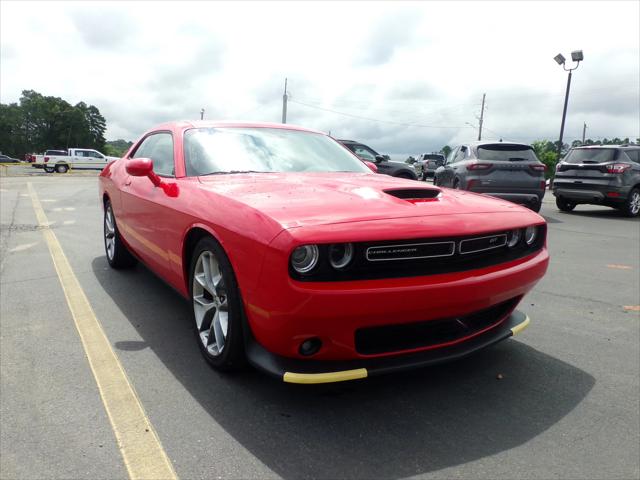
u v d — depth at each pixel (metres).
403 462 1.94
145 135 4.36
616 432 2.19
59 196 13.54
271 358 2.21
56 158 34.75
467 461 1.95
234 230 2.22
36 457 1.94
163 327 3.35
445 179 11.32
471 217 2.36
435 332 2.38
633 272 5.31
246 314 2.28
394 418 2.26
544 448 2.05
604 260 5.97
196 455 1.96
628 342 3.25
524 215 2.62
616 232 8.38
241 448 2.01
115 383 2.54
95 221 8.52
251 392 2.47
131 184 3.92
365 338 2.20
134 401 2.37
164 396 2.42
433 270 2.20
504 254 2.52
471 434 2.14
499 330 2.63
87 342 3.08
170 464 1.90
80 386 2.51
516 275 2.40
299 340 2.06
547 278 5.01
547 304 4.09
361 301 2.00
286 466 1.90
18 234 7.06
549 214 11.31
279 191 2.53
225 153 3.28
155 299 3.95
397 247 2.11
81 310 3.68
